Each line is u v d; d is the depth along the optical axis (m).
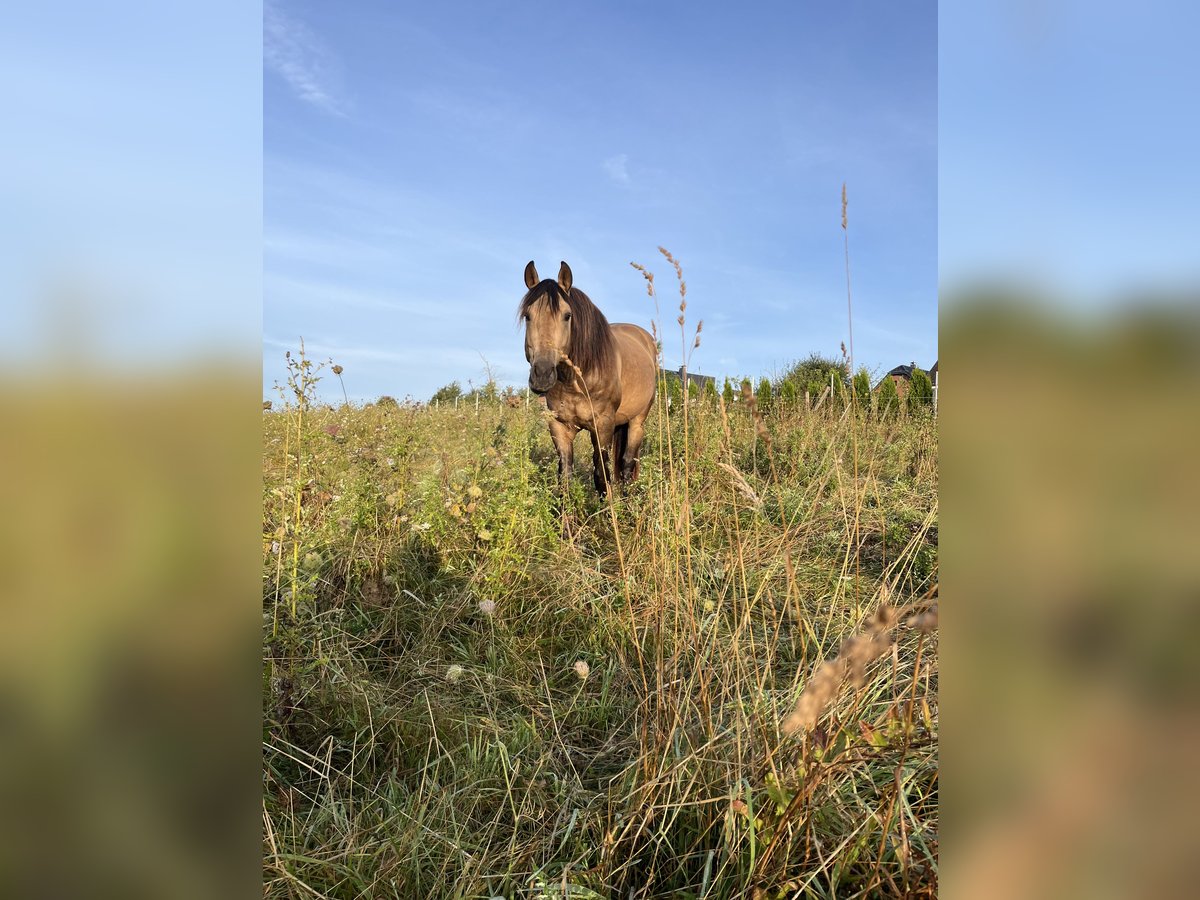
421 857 1.43
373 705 1.94
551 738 1.90
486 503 3.20
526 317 3.89
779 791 1.23
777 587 2.55
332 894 1.32
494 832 1.52
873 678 1.52
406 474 3.45
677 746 1.54
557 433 4.35
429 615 2.53
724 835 1.32
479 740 1.83
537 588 2.81
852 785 1.40
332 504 2.92
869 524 3.38
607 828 1.46
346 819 1.50
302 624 2.06
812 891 1.18
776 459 4.34
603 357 4.12
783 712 1.62
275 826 1.43
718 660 1.97
